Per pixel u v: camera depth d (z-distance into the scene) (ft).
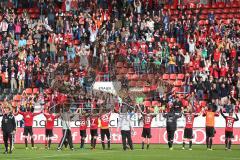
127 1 198.90
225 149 126.62
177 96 159.12
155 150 123.95
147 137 128.47
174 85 169.78
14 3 215.51
